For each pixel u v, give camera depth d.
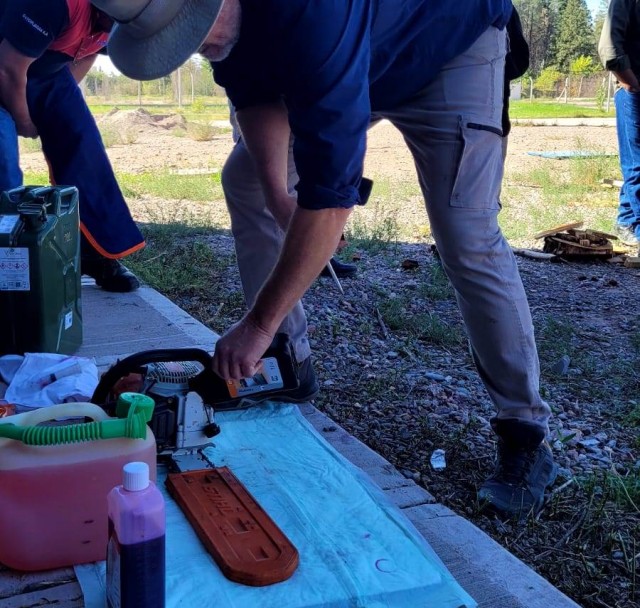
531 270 6.53
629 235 7.49
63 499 1.87
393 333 4.73
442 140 2.39
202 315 4.85
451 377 3.96
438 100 2.38
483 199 2.42
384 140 19.22
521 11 68.19
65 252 3.30
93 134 4.28
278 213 2.54
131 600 1.59
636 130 7.06
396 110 2.44
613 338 4.84
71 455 1.86
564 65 67.25
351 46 1.82
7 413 2.34
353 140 1.87
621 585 2.30
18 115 3.79
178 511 2.16
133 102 42.34
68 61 3.94
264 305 2.04
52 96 4.09
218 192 10.92
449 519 2.40
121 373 2.27
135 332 3.84
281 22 1.75
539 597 2.05
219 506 2.15
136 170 13.77
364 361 4.13
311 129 1.85
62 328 3.29
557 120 25.88
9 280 3.03
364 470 2.66
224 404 2.76
